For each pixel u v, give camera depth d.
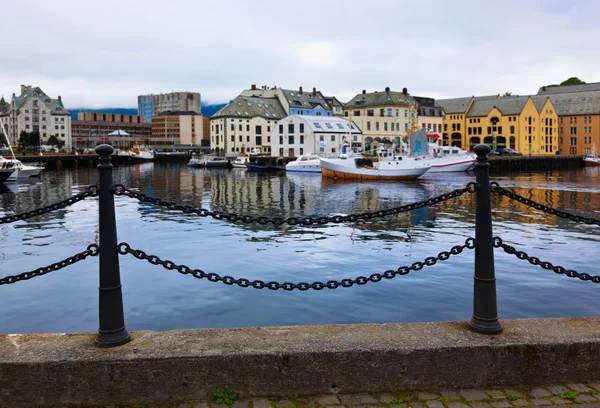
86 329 10.49
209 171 90.00
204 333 4.80
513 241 19.83
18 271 15.54
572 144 126.44
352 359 4.40
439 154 70.25
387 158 63.91
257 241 19.98
